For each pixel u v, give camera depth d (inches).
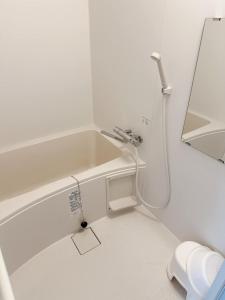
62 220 64.4
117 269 60.1
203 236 58.3
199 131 50.3
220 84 43.3
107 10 66.5
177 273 54.1
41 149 82.3
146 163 70.6
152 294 54.9
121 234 69.2
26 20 66.4
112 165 69.5
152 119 62.9
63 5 70.5
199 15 43.7
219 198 50.8
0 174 76.4
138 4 56.0
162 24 51.5
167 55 52.6
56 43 74.0
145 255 63.4
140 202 77.3
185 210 61.7
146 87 61.6
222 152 46.6
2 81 69.4
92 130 89.7
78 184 62.9
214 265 50.0
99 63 78.3
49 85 78.2
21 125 77.9
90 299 53.7
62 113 85.0
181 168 58.8
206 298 45.1
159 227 71.2
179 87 52.4
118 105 75.3
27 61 71.1
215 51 42.6
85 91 86.7
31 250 60.7
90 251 64.3
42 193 57.9
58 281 57.1
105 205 72.7
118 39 66.1
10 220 52.3
